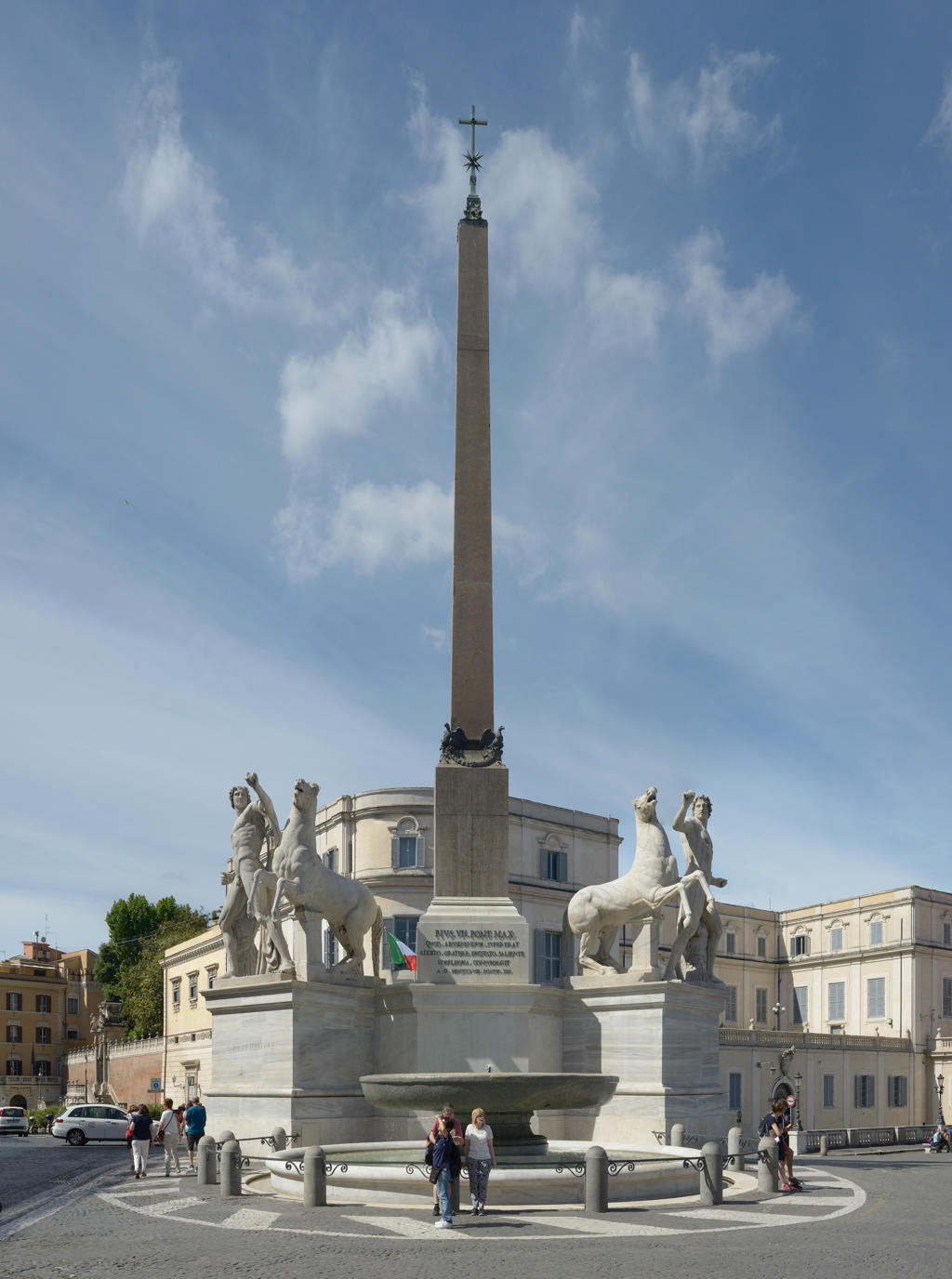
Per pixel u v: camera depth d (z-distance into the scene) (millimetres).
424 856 62719
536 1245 14781
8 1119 59719
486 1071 24281
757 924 87188
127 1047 81875
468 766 26344
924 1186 23844
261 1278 12664
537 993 25078
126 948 98250
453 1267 13234
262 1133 23656
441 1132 16344
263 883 25125
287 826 25391
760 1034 67000
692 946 26672
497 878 25875
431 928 25047
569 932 26922
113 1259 13930
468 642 27031
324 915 25297
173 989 73688
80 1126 48500
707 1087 25453
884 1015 79812
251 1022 24531
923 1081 77188
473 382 28281
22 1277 12914
